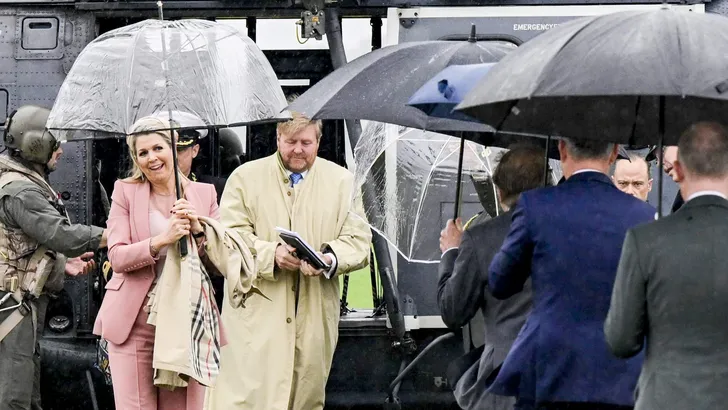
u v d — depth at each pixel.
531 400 20.16
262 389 26.94
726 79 17.64
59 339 30.64
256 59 24.91
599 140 20.66
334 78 24.00
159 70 24.06
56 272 28.83
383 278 29.48
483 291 22.11
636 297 17.98
